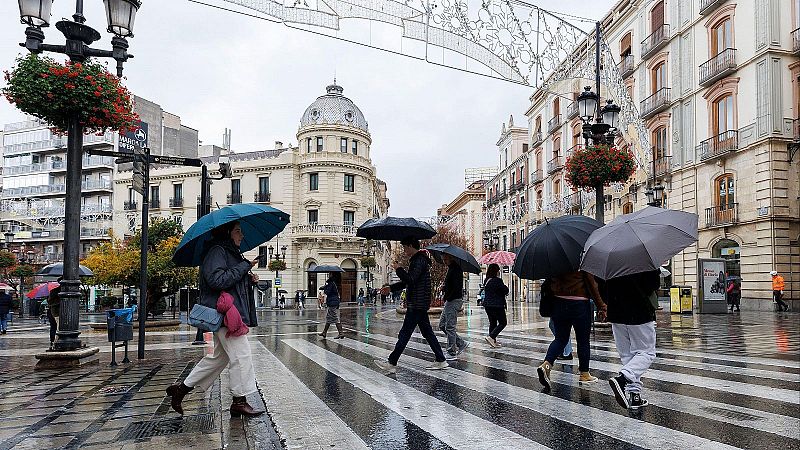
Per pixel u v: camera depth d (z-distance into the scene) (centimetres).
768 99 2328
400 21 879
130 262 1903
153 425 455
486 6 982
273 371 784
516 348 1044
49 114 855
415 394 596
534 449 391
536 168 4962
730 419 468
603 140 1430
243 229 549
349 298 4803
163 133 5375
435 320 2109
